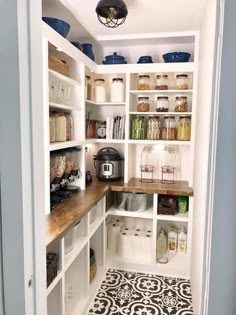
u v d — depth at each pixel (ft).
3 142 2.42
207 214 3.28
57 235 4.57
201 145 5.90
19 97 2.36
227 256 2.76
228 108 2.63
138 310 6.77
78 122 7.68
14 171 2.43
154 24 7.50
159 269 8.46
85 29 7.77
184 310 6.77
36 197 2.72
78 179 7.89
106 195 8.39
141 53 9.29
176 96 8.84
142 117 9.12
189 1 6.11
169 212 8.36
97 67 8.61
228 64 2.59
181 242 9.16
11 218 2.49
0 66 2.32
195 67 7.95
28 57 2.47
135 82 9.14
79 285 6.79
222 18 2.61
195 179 7.31
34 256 2.73
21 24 2.35
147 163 9.65
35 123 2.64
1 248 2.54
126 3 6.23
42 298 2.98
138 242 8.97
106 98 9.49
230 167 2.68
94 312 6.68
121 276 8.31
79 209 6.00
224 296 2.80
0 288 2.58
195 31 7.92
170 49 9.07
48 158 5.67
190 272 7.92
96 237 8.30
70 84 7.39
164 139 8.77
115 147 9.78
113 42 8.89
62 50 6.14
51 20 6.00
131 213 8.55
